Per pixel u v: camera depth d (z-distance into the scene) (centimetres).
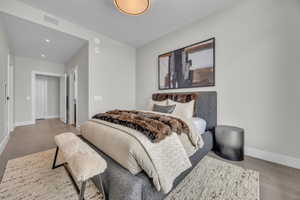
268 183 141
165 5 222
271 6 187
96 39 320
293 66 173
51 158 198
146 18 259
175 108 254
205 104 252
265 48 193
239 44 216
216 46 242
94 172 99
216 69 243
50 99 638
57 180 147
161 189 105
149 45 372
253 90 204
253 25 202
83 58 343
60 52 399
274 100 187
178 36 301
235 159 191
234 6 220
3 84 246
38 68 481
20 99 445
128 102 399
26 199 120
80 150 123
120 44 373
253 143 206
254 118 204
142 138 118
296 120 171
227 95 231
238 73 218
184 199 119
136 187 95
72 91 450
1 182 143
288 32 175
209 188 133
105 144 141
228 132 196
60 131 362
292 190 131
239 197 122
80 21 272
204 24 257
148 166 104
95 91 322
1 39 226
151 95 370
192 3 218
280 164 181
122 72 381
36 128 398
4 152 221
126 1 168
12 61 389
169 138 132
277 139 185
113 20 267
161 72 338
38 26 245
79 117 371
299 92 169
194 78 273
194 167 171
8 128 297
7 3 208
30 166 175
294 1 171
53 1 216
